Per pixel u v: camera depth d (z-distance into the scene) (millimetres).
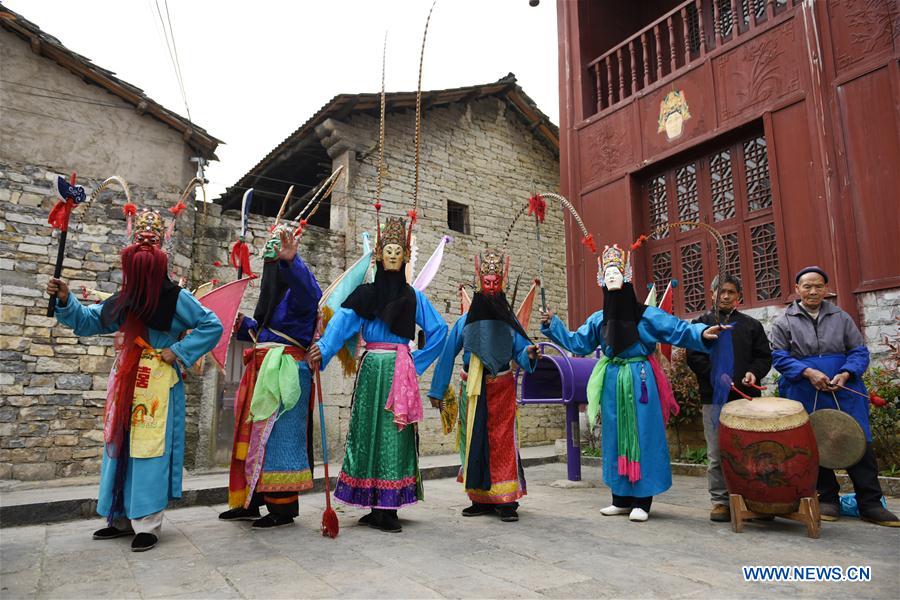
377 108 11023
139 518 3131
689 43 7789
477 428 3980
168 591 2402
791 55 6590
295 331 3754
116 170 8477
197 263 8961
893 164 5672
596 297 8445
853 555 2877
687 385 6734
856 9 6102
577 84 9188
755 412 3340
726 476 3463
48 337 7699
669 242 7914
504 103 13727
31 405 7488
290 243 3725
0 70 7906
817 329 3965
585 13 9398
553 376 6199
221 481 7234
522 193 13648
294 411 3711
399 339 3859
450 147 12523
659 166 8016
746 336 3947
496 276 4223
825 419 3656
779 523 3682
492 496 3906
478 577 2545
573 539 3293
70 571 2717
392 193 11289
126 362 3289
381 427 3684
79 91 8391
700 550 3010
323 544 3205
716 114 7277
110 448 3270
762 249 6891
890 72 5781
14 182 7793
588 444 8117
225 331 3912
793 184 6410
